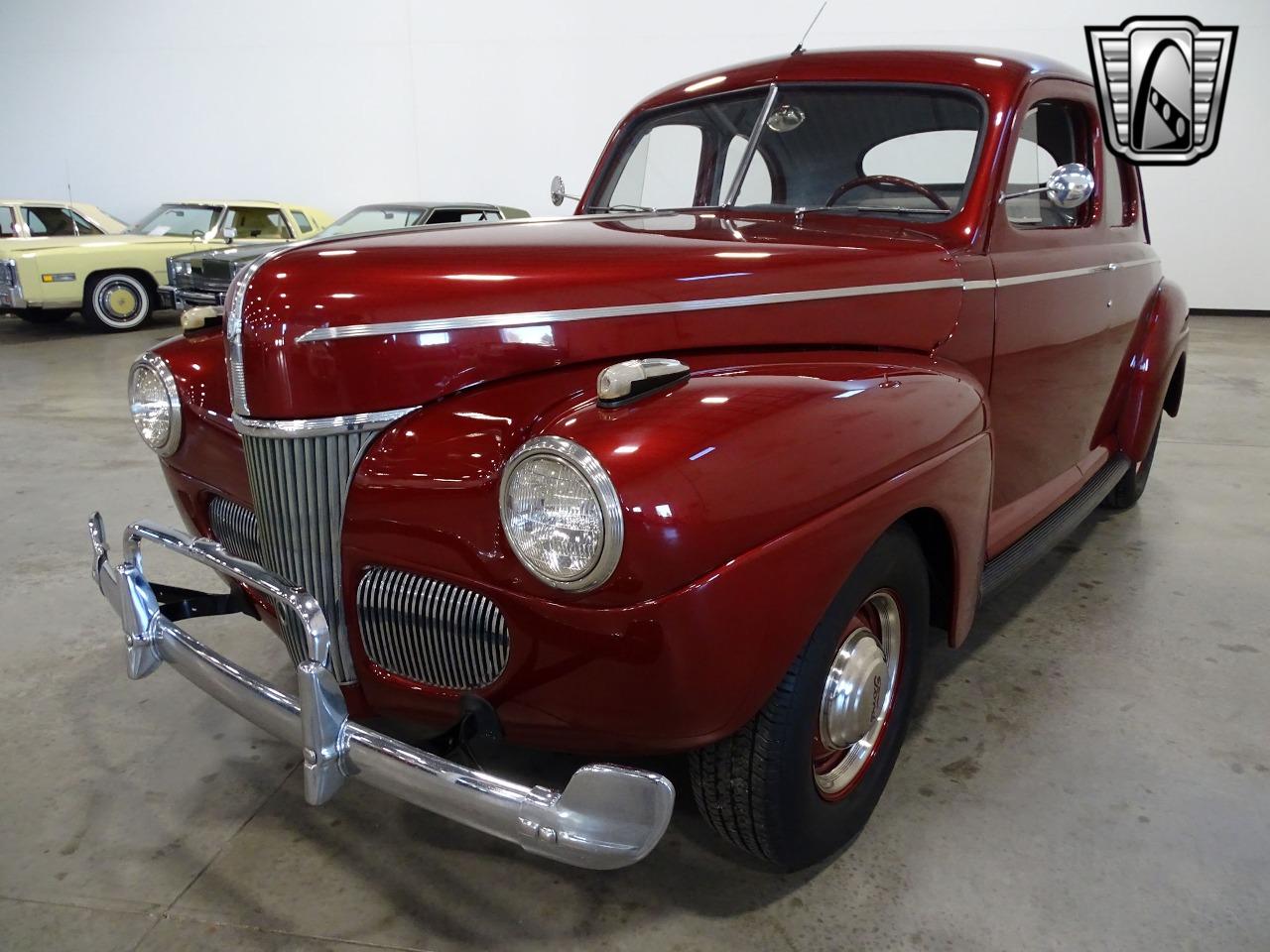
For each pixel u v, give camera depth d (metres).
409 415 1.53
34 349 8.26
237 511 1.93
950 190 2.21
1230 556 3.36
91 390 6.44
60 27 11.79
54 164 12.23
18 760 2.14
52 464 4.54
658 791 1.25
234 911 1.67
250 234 10.08
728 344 1.69
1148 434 3.32
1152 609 2.92
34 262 8.84
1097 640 2.71
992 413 2.27
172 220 10.11
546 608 1.32
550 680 1.37
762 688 1.41
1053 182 2.12
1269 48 9.73
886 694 1.84
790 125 2.43
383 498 1.48
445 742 1.44
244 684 1.61
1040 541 2.49
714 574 1.29
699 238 1.87
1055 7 9.95
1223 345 8.40
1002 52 2.44
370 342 1.50
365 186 11.76
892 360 1.87
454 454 1.46
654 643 1.28
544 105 11.16
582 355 1.57
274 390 1.52
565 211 11.43
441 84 11.27
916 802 1.97
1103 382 2.98
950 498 1.77
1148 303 3.28
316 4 11.27
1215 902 1.68
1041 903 1.68
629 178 2.80
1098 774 2.06
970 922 1.64
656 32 10.75
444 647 1.48
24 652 2.66
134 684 2.49
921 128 2.27
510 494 1.28
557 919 1.65
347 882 1.75
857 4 10.30
